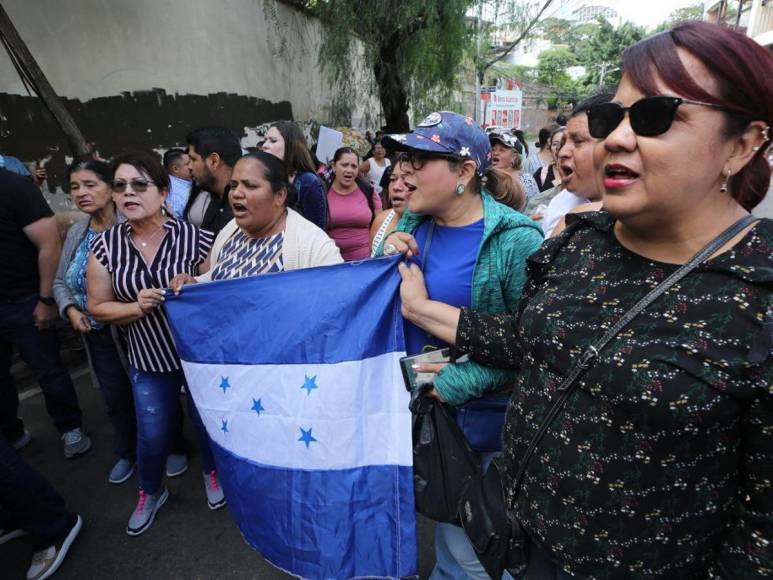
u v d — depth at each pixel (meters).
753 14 16.80
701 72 0.70
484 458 1.57
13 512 2.04
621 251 0.89
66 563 2.18
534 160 5.71
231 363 1.71
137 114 5.47
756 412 0.73
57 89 4.74
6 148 4.37
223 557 2.21
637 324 0.81
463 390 1.38
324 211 3.21
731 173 0.76
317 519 1.61
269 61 7.88
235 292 1.70
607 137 0.78
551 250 1.05
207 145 2.77
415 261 1.53
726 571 0.84
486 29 9.52
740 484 0.83
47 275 2.75
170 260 2.11
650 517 0.85
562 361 0.91
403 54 8.95
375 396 1.56
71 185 2.52
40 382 2.84
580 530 0.92
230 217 2.89
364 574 1.60
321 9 8.43
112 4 5.14
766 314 0.70
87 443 3.02
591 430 0.87
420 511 1.49
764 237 0.75
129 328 2.14
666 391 0.75
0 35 3.63
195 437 3.17
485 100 14.83
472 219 1.47
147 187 2.04
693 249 0.80
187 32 6.04
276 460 1.66
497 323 1.30
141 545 2.28
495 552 1.13
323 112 9.84
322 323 1.58
